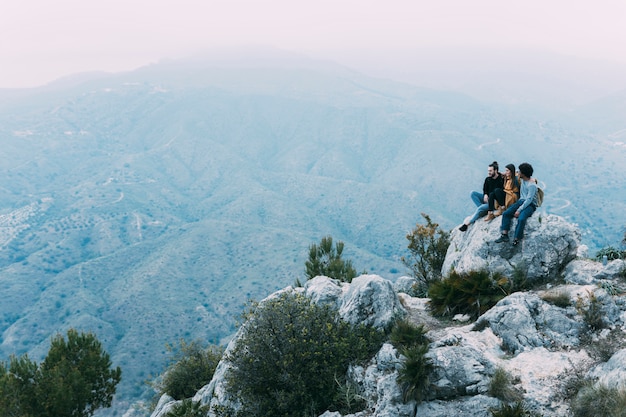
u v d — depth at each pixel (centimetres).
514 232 1166
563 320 911
